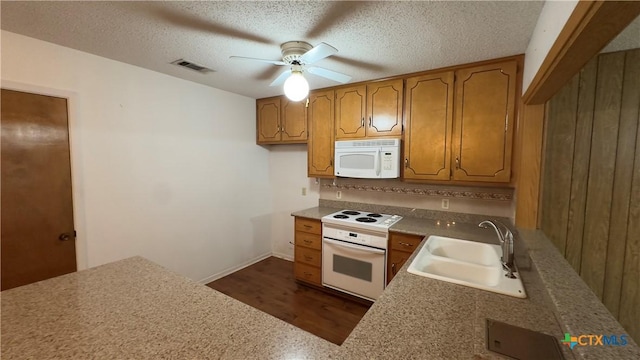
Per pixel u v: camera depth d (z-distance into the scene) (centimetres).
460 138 232
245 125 356
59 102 202
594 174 180
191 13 153
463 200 265
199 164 303
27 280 193
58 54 199
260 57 219
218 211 328
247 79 280
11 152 183
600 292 182
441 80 238
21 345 87
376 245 253
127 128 241
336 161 291
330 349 86
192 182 297
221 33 177
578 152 183
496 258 175
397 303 115
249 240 371
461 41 183
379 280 253
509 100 212
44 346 87
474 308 111
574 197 185
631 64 170
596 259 183
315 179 361
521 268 147
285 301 280
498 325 98
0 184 180
